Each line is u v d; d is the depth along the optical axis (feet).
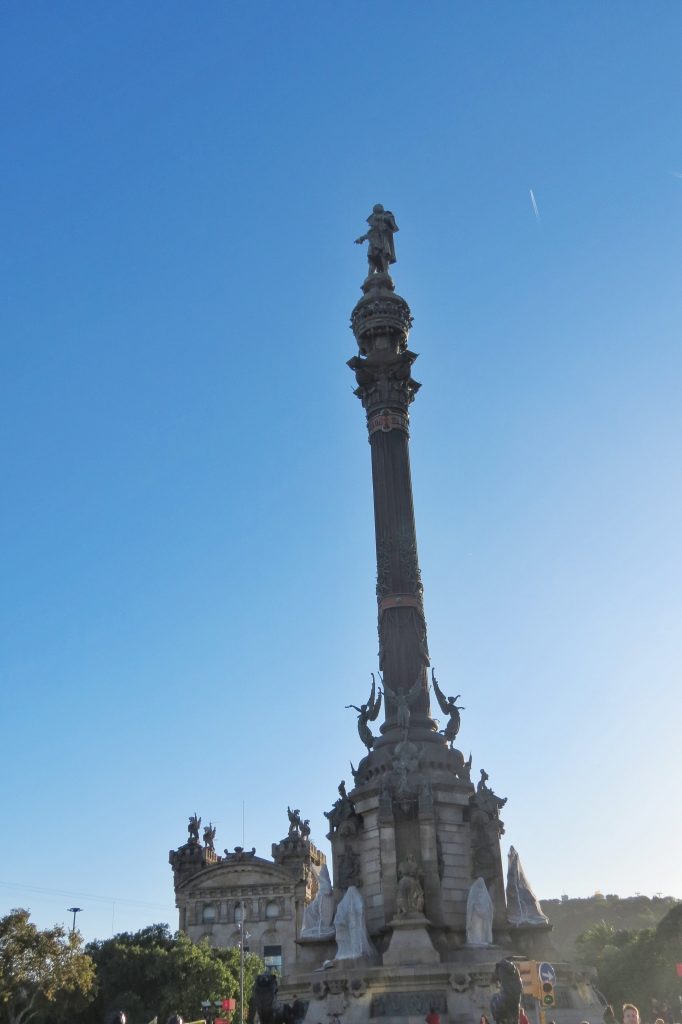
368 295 242.37
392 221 254.88
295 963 189.67
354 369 238.07
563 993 172.76
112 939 406.41
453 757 201.46
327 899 197.26
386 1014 160.45
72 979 320.29
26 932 313.94
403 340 241.55
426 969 162.91
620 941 515.50
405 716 203.00
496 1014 107.45
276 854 593.83
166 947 405.18
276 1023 124.98
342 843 196.44
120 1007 366.63
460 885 185.78
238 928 547.90
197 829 631.15
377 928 182.70
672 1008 325.21
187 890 584.40
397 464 228.84
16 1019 318.04
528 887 194.70
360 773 202.08
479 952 173.27
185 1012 378.32
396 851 184.14
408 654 211.82
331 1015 163.32
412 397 240.94
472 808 193.88
